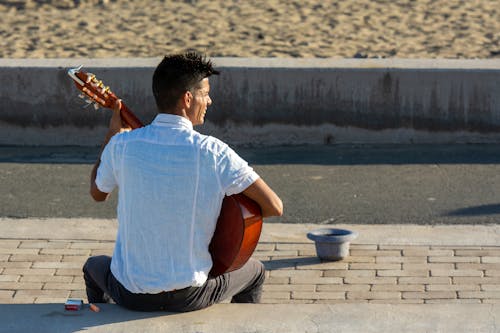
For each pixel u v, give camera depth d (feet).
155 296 25.46
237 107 63.98
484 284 39.88
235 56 78.43
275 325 25.05
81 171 58.90
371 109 63.41
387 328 24.75
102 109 65.05
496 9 95.61
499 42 83.30
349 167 58.65
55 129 65.62
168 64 24.85
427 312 25.62
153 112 64.13
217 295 26.48
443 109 63.05
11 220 48.98
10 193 54.08
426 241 45.14
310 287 40.06
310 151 62.80
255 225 25.52
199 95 25.04
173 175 24.70
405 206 50.83
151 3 98.84
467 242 44.88
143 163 24.86
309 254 43.96
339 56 78.59
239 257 25.59
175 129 24.90
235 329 24.86
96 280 27.27
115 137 25.48
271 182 55.67
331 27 88.69
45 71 64.59
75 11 95.86
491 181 55.16
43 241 45.80
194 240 25.07
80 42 84.38
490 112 62.90
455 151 61.87
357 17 92.38
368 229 47.06
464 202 51.31
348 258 43.21
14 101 65.21
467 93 62.80
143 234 25.08
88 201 52.49
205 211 24.89
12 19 92.99
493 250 43.78
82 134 65.57
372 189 53.98
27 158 62.13
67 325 25.31
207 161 24.63
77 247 44.98
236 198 25.23
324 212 50.03
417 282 40.29
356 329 24.76
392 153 61.72
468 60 64.95
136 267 25.41
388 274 41.24
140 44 83.41
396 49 81.15
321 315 25.59
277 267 42.32
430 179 55.77
